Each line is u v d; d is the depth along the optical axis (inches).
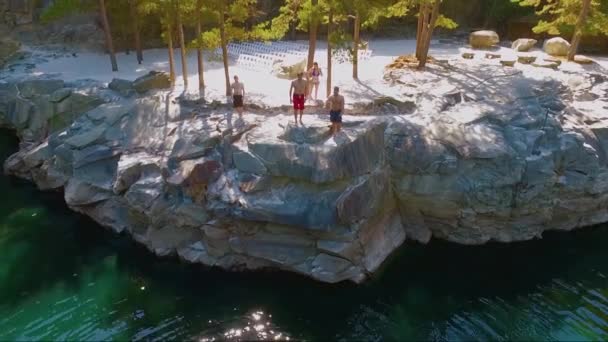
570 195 727.1
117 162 733.3
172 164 669.9
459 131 709.9
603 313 593.6
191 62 1194.6
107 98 877.2
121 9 1176.2
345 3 757.3
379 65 1122.7
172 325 551.8
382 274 649.6
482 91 859.4
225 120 737.0
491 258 690.2
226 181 642.2
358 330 554.3
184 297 598.2
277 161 627.2
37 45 1312.7
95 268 649.0
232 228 626.5
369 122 701.9
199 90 864.3
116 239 709.9
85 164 737.6
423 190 684.7
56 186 800.3
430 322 571.2
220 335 538.6
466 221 695.7
